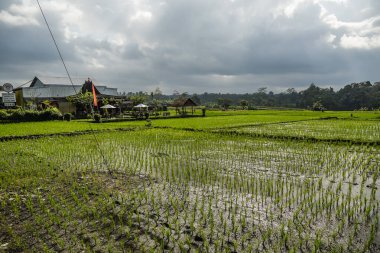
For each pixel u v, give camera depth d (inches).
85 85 2219.5
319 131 799.1
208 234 201.5
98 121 1347.2
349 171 363.3
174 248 184.9
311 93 5502.0
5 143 629.3
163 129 931.3
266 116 1716.3
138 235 202.4
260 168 383.6
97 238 200.1
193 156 466.3
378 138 633.0
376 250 178.2
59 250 186.9
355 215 227.5
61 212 245.1
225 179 333.4
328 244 185.8
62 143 622.8
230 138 674.8
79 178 346.9
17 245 194.7
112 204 257.4
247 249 181.9
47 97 2108.8
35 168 398.9
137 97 2704.2
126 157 465.4
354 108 4736.7
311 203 253.3
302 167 385.4
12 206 262.4
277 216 229.0
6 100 1047.6
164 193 287.6
